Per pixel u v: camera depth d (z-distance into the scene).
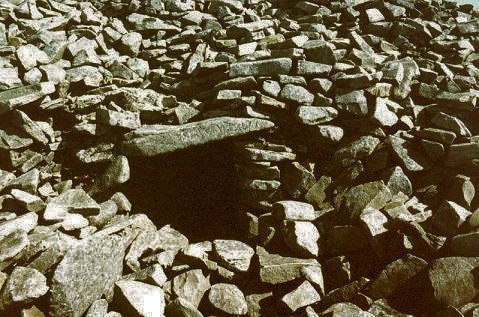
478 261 4.64
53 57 7.61
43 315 4.39
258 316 5.13
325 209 6.20
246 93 7.13
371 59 7.62
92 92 7.31
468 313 4.35
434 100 7.05
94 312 4.58
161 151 6.54
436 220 5.30
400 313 4.65
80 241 4.82
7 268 4.65
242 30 8.77
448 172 6.00
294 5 10.42
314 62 7.55
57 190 6.51
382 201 5.79
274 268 5.36
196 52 8.34
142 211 7.32
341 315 4.59
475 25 9.12
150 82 8.09
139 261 5.52
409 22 8.93
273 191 6.51
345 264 5.40
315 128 6.50
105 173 6.60
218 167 7.46
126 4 9.91
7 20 8.59
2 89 6.74
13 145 6.32
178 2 9.80
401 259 4.99
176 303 4.84
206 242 5.92
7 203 5.71
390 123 6.44
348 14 9.52
